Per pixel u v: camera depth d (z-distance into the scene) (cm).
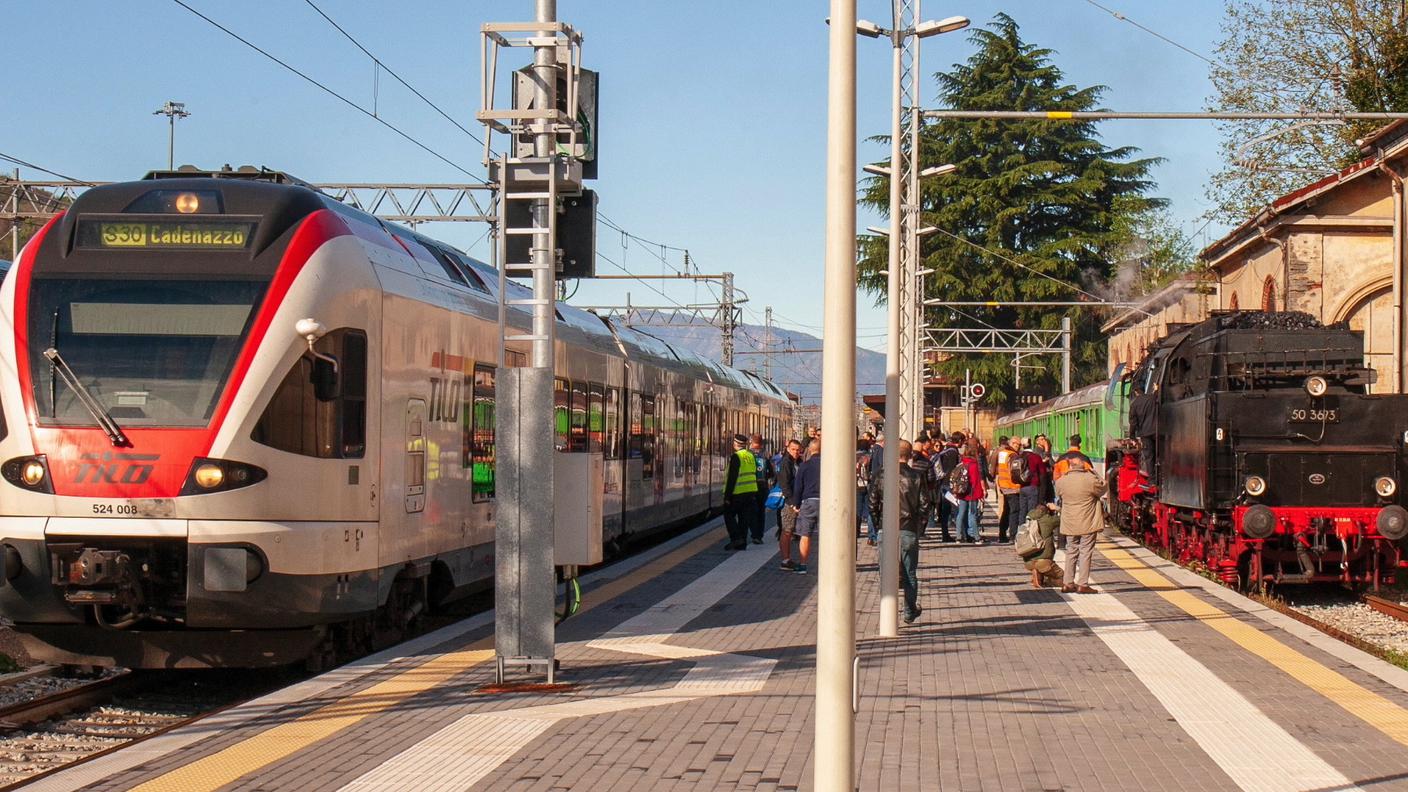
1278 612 1584
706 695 1041
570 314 2042
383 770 800
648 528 2542
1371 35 4250
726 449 3553
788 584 1881
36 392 1148
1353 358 1986
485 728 918
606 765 815
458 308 1497
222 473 1127
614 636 1375
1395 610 1728
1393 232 3047
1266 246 3581
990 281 6500
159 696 1241
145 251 1187
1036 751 863
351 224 1293
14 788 755
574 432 1950
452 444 1474
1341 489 1912
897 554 1391
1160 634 1396
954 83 6812
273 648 1194
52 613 1138
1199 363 2119
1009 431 5869
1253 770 813
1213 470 1972
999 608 1638
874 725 944
